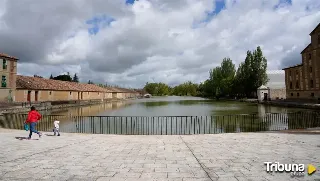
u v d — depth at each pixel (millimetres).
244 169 6758
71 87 64500
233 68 98812
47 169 6828
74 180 5922
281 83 79438
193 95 195000
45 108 37812
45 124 23688
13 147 9914
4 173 6465
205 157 8141
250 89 73875
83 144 10570
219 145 10180
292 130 14398
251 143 10523
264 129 19578
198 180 5895
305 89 52094
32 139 11930
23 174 6387
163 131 19469
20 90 43844
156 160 7785
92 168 6918
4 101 40125
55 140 11633
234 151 9008
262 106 48625
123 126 22578
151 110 42812
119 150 9320
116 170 6727
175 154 8609
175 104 62531
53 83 58344
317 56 47938
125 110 43250
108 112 38812
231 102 67875
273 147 9609
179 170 6711
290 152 8719
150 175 6285
